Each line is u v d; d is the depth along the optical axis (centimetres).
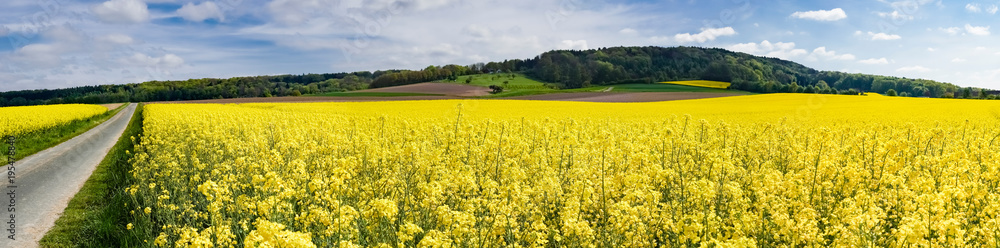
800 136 1828
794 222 649
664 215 671
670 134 1185
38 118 3744
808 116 3594
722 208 743
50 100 11269
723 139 1606
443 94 9456
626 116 3806
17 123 3188
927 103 5338
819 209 753
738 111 4612
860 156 1156
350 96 9094
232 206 743
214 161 1240
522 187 837
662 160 1124
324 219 625
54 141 2742
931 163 1000
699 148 1253
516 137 1478
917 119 3194
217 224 685
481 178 915
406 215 731
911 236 547
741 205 734
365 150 1107
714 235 621
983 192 692
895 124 2764
